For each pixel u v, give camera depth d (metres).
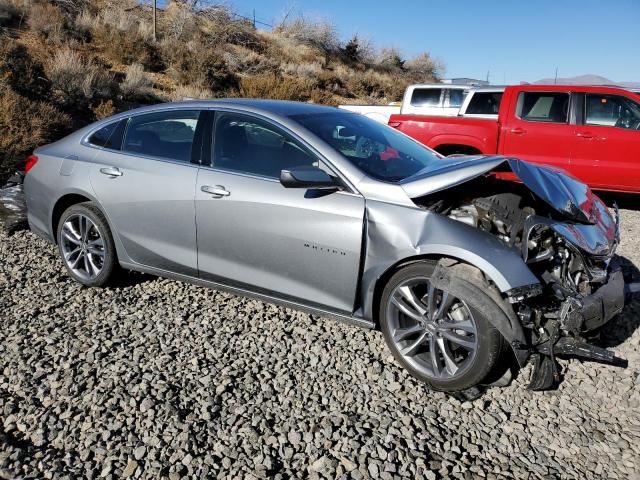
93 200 4.56
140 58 20.19
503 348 3.12
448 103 12.21
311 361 3.67
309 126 3.91
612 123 8.13
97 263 4.78
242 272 3.99
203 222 4.04
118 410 3.13
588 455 2.85
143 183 4.29
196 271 4.22
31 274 5.07
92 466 2.72
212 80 20.78
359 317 3.63
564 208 3.49
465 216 3.51
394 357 3.56
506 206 3.57
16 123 8.59
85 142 4.80
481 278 3.12
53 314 4.29
